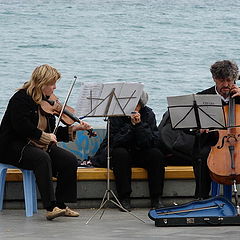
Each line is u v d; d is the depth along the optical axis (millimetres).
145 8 73812
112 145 19672
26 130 17781
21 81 51188
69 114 18531
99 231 15688
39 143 18141
